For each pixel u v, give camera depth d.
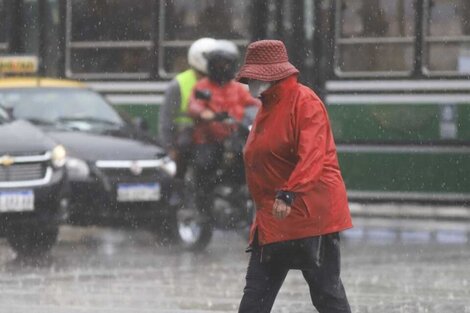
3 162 35.38
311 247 18.31
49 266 34.31
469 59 44.72
